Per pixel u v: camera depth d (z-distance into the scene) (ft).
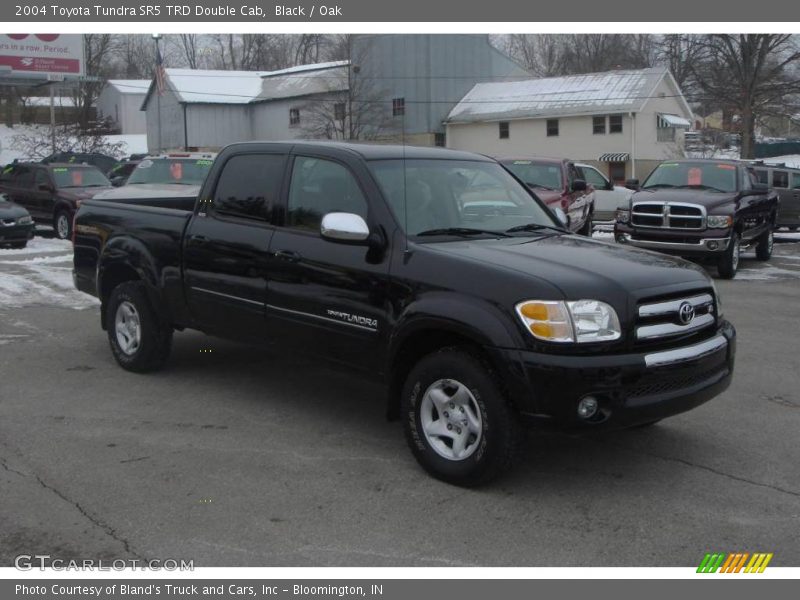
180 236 22.41
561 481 16.89
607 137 148.77
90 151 150.71
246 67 270.67
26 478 16.81
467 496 16.10
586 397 15.11
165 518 15.05
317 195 19.38
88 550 13.89
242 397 22.57
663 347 16.07
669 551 14.02
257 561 13.61
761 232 53.47
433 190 19.08
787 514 15.43
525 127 157.28
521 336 15.25
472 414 16.08
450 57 164.66
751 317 35.12
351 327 18.13
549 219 21.12
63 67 141.69
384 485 16.60
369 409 21.67
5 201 60.80
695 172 50.70
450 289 16.31
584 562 13.65
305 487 16.47
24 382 23.84
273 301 19.79
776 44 141.69
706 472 17.48
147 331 24.06
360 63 158.51
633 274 16.34
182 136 179.73
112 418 20.67
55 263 50.29
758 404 22.39
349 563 13.57
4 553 13.79
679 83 172.24
